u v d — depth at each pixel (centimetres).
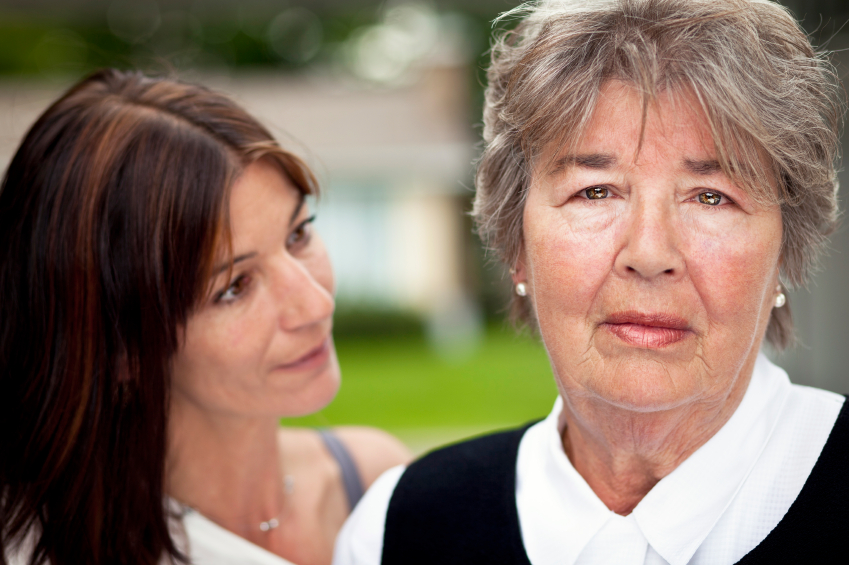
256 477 158
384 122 1181
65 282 132
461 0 472
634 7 83
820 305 256
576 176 86
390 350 954
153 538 138
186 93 140
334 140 1130
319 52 1526
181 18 1173
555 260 88
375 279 1288
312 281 138
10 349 141
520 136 93
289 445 182
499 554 103
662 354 84
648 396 84
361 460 188
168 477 147
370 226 1280
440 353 915
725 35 81
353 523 122
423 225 1277
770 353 113
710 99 79
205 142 130
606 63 82
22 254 137
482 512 107
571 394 93
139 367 133
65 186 132
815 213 92
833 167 90
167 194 127
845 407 94
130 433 137
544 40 88
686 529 91
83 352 133
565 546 97
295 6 478
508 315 118
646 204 82
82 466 136
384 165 1101
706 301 83
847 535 86
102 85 144
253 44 1470
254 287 135
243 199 131
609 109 83
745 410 93
